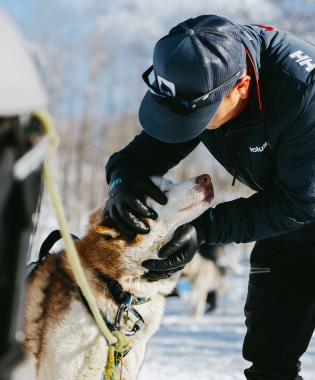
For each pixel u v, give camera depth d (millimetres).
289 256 2834
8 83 1061
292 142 2340
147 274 2686
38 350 2621
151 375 4758
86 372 2590
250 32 2561
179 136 2375
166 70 2295
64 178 21703
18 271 1130
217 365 5219
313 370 4711
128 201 2613
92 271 2713
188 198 2816
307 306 2799
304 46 2490
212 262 10555
